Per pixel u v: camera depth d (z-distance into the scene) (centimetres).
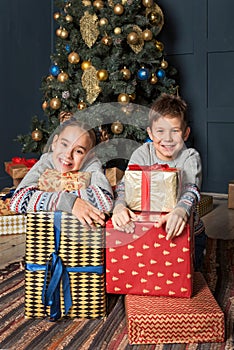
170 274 155
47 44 436
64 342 143
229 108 405
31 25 412
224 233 275
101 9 337
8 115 387
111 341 144
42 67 430
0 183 376
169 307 147
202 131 418
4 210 270
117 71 327
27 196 161
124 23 342
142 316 141
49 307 158
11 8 387
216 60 409
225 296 179
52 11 440
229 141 409
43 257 158
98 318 159
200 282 170
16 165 326
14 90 393
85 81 330
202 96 415
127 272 157
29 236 158
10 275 202
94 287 158
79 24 341
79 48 342
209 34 409
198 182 175
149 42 340
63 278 157
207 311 143
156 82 352
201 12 410
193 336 142
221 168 414
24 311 163
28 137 344
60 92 343
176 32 421
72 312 159
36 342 143
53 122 341
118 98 314
